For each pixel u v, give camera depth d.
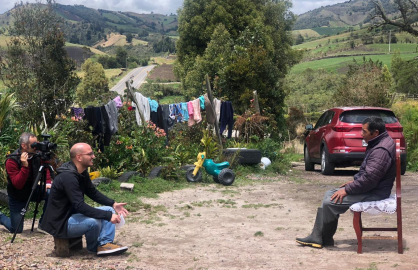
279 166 12.49
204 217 6.88
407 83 50.09
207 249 5.08
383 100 21.47
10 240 5.39
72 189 4.54
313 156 13.27
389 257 4.50
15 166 5.45
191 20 34.75
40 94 11.28
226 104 13.72
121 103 10.80
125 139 10.51
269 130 15.77
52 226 4.61
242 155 11.93
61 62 13.07
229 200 8.28
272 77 21.61
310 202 8.02
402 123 14.89
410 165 13.10
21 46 12.76
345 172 13.08
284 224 6.38
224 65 21.52
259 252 4.90
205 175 10.74
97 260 4.62
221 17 33.53
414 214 6.58
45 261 4.52
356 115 11.48
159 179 9.75
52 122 11.38
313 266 4.30
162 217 6.86
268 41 32.19
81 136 10.01
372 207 4.68
